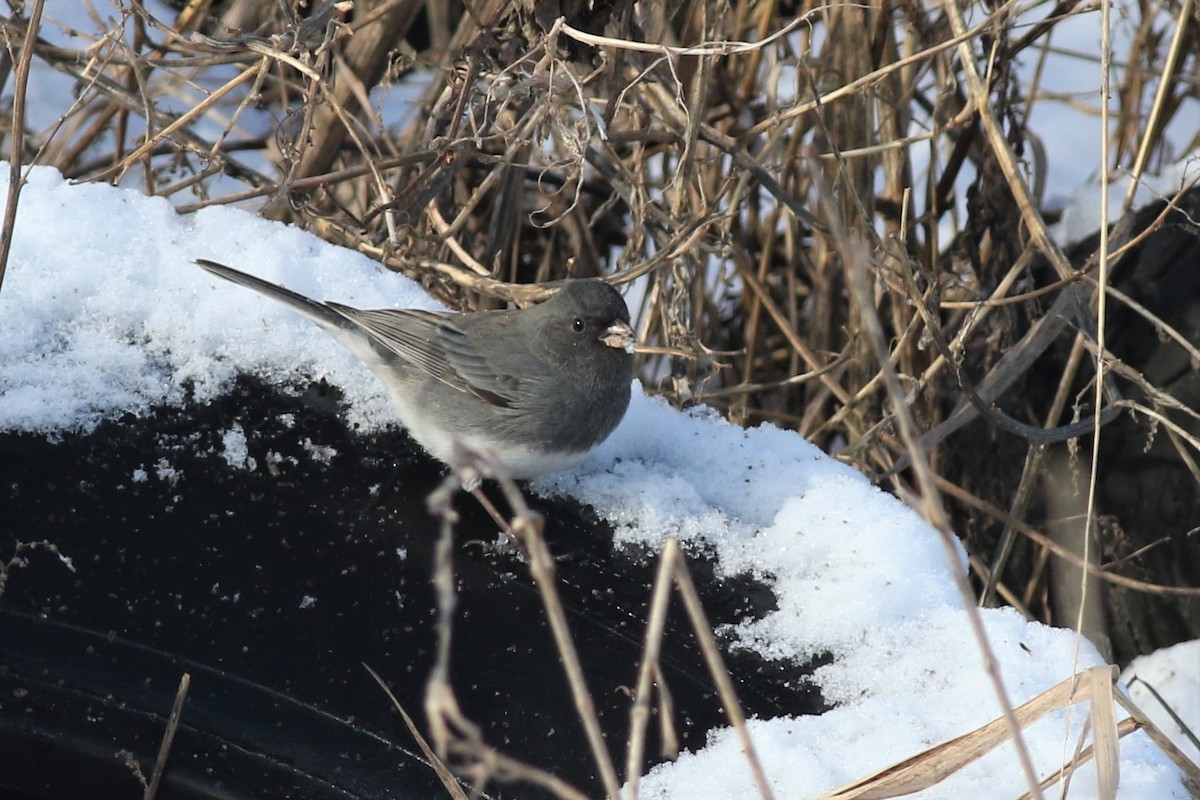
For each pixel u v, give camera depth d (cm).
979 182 918
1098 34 1177
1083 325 745
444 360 616
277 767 466
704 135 816
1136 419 793
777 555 579
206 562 520
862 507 598
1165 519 772
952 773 417
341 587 523
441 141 785
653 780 468
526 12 767
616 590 554
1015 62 894
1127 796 443
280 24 900
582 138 759
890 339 934
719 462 650
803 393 1020
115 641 488
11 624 487
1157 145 957
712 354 791
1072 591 794
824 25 940
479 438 600
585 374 618
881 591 545
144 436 568
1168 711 656
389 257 820
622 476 633
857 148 884
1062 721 482
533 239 1056
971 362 926
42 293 618
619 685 505
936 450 920
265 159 1103
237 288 647
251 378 618
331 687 488
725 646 529
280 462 575
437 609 523
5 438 548
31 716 470
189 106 1044
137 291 637
